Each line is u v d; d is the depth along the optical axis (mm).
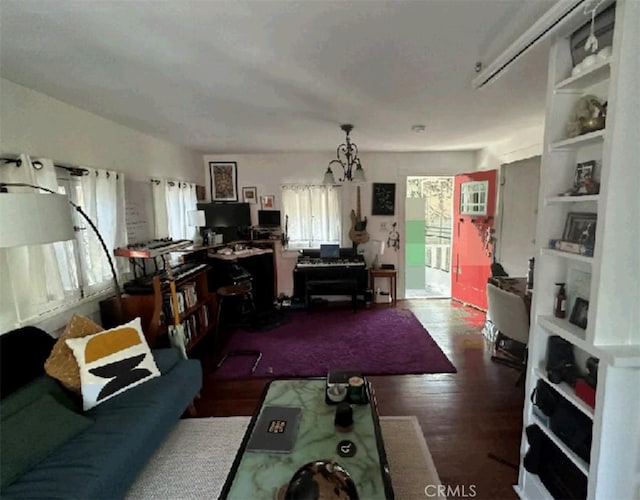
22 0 1238
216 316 3898
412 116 3018
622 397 1259
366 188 5238
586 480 1422
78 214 2539
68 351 2008
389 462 1979
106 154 2939
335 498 1188
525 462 1702
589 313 1317
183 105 2600
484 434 2229
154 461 2023
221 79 2088
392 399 2637
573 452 1470
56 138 2387
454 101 2596
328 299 5320
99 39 1568
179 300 3170
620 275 1265
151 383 2129
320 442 1582
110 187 2852
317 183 5168
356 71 1994
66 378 1931
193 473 1934
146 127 3273
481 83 1910
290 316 4633
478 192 4773
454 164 5215
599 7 1218
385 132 3682
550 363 1658
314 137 3887
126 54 1729
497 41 1649
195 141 4020
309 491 1196
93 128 2773
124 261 3066
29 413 1626
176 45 1639
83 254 2580
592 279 1299
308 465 1312
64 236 1749
